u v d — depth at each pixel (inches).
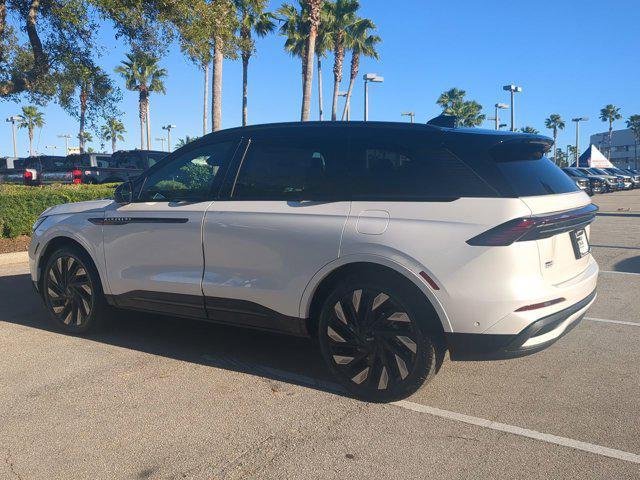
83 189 507.5
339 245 153.6
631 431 137.1
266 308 168.1
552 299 142.0
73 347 202.5
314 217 159.3
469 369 178.1
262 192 172.4
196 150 190.5
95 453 129.1
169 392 162.6
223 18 509.7
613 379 169.9
